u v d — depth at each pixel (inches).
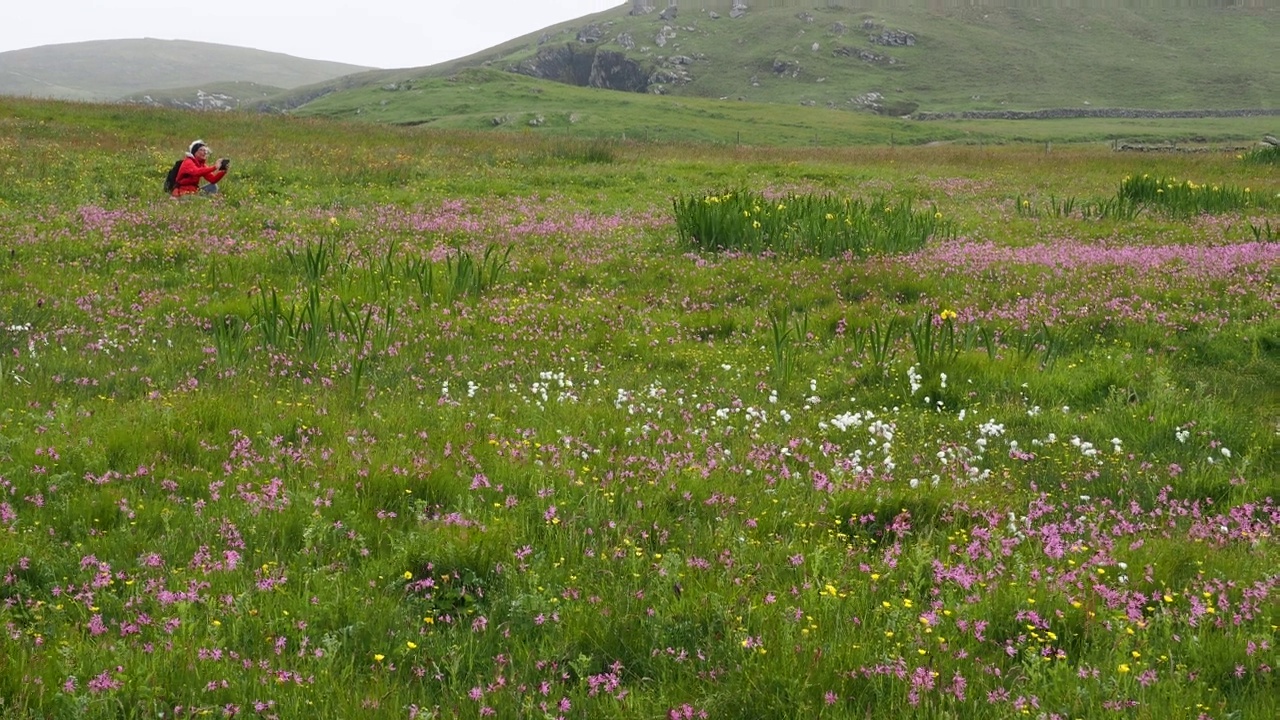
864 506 276.8
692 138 3538.4
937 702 171.5
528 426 341.7
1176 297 577.0
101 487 254.7
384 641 190.4
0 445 271.6
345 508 252.2
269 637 185.0
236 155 1267.2
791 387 434.9
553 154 1546.5
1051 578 222.8
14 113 1610.5
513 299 569.9
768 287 620.7
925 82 7613.2
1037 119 5684.1
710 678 178.2
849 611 204.7
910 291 615.2
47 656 170.1
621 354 484.1
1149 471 327.0
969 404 408.8
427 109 4507.9
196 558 216.7
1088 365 448.8
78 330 457.1
